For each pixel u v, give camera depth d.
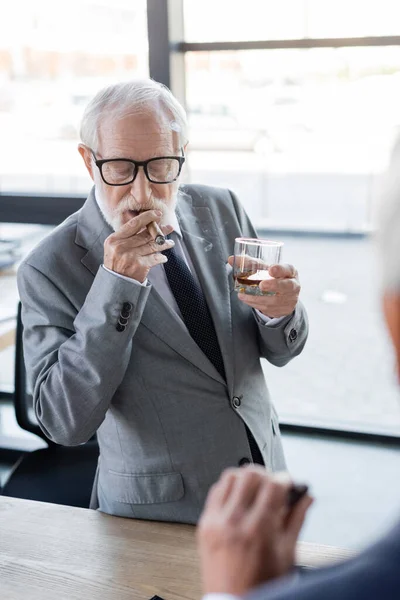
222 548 0.53
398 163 0.48
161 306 1.40
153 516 1.41
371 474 2.80
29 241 2.80
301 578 0.48
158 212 1.29
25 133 2.90
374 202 0.50
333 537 2.43
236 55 2.72
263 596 0.47
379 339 3.90
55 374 1.33
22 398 2.12
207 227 1.58
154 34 2.59
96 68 2.79
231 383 1.44
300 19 2.56
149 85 1.39
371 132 3.03
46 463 2.11
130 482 1.42
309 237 5.59
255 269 1.38
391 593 0.42
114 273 1.29
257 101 2.93
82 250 1.42
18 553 1.17
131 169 1.34
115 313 1.28
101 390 1.30
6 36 2.88
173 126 1.37
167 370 1.40
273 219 5.87
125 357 1.32
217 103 2.84
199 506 1.39
